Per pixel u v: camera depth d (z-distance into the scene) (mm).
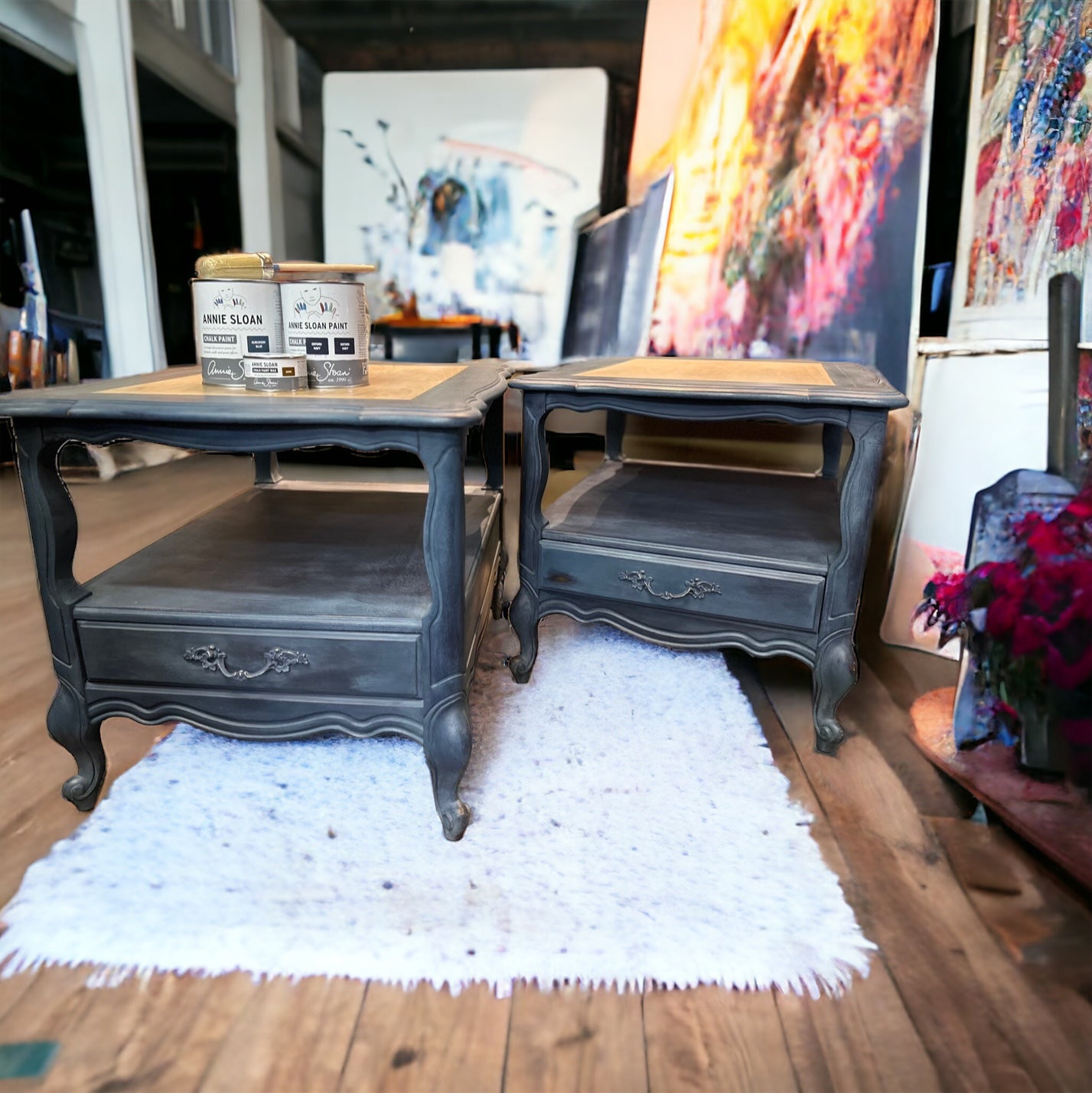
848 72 1610
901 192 1562
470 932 852
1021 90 1318
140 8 2074
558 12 1907
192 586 1050
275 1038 739
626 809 1071
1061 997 791
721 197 1862
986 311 1405
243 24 2057
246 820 1036
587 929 859
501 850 986
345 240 2195
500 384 1165
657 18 1867
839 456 1794
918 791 1136
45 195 2234
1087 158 1169
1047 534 1166
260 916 870
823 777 1173
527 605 1391
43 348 2326
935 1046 737
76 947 827
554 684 1434
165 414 882
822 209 1697
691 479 1753
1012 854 1005
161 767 1153
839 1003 785
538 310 2127
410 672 970
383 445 895
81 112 2154
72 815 1058
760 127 1772
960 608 1349
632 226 1996
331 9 2014
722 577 1243
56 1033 738
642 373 1373
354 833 1016
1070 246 1202
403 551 1221
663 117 1911
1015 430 1316
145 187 2232
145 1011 764
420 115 2066
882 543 1712
